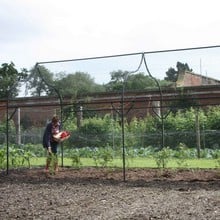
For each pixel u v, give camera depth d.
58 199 9.63
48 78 16.80
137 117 28.62
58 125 14.66
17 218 7.81
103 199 9.46
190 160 19.44
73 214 7.95
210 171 14.12
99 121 26.94
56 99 19.08
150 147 23.95
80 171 14.83
